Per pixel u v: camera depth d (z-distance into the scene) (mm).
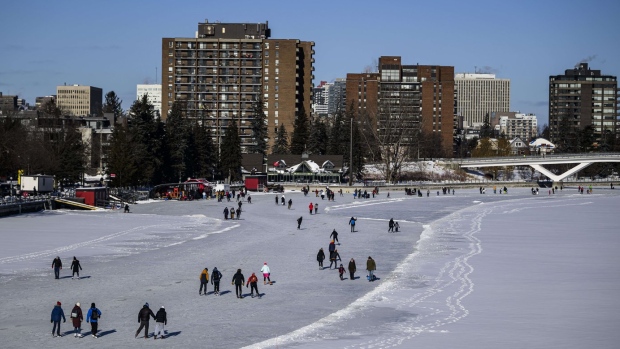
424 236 92750
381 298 53031
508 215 128750
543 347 40281
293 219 117812
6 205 110938
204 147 196375
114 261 69812
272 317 47656
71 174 151750
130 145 155250
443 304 50938
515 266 67188
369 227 106125
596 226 108188
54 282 58531
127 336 42781
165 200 154250
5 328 44188
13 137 142500
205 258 72625
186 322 46188
